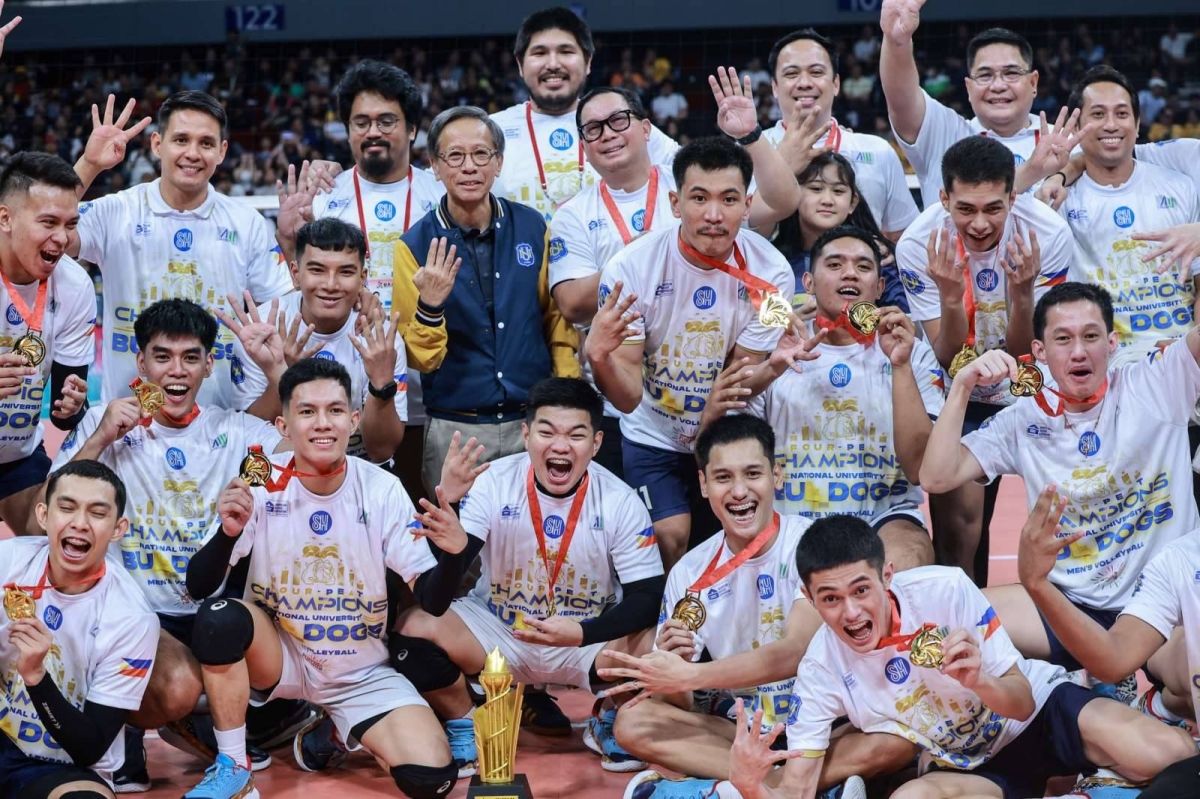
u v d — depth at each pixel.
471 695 5.28
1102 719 4.14
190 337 4.85
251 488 4.63
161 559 4.89
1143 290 5.82
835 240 5.07
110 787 4.25
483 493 4.91
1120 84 5.84
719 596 4.68
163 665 4.55
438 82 21.34
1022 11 20.36
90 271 12.20
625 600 4.80
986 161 5.14
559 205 6.21
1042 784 4.39
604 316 4.79
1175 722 4.60
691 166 4.88
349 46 22.14
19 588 4.17
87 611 4.30
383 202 6.02
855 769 4.27
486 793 4.10
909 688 4.21
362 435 5.25
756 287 5.02
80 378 5.32
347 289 5.25
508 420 5.49
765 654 4.42
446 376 5.48
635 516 4.90
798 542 4.33
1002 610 4.83
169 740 5.00
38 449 5.45
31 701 4.09
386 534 4.68
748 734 3.87
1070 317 4.61
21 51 22.53
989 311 5.44
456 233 5.49
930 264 5.08
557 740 5.17
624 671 4.31
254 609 4.62
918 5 6.15
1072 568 4.78
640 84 21.06
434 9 21.83
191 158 5.41
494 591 5.00
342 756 4.88
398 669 4.83
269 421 5.32
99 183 19.81
